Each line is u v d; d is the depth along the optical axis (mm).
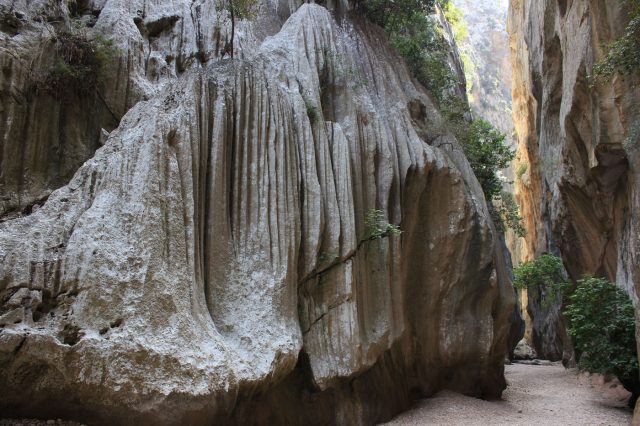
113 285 8094
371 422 11867
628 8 13062
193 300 8867
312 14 14703
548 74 21328
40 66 10688
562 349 26328
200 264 9453
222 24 14758
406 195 14258
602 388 17266
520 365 25219
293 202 11031
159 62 13039
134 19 13641
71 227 8547
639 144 12891
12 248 8062
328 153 12281
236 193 10438
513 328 26016
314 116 12508
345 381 11359
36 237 8273
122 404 7652
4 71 10086
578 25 16375
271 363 9352
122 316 7992
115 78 11711
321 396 11086
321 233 11500
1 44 10156
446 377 14656
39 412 7664
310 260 11188
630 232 15102
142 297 8195
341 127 13406
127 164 8984
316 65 13938
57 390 7574
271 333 9672
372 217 12844
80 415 7707
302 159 11703
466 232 14586
